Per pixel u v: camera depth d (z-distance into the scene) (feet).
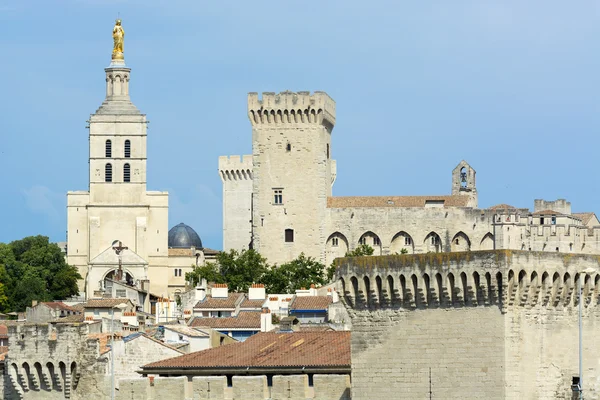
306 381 524.52
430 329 461.37
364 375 472.03
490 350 451.94
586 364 469.57
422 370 462.60
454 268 455.63
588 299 471.21
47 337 607.37
